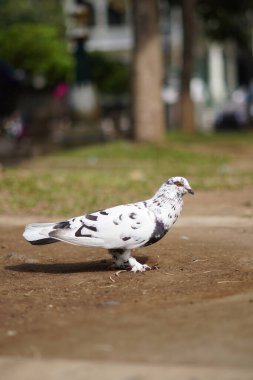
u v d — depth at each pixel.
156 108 25.69
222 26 42.25
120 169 20.39
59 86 36.47
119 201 14.12
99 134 28.47
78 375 4.88
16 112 32.09
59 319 6.41
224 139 31.17
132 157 23.28
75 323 6.25
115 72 44.38
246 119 47.00
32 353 5.45
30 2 47.31
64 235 7.64
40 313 6.65
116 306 6.77
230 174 19.36
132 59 25.75
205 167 21.22
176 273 8.06
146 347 5.46
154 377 4.79
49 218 12.55
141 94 25.64
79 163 22.12
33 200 14.32
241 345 5.41
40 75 40.69
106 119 44.06
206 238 10.30
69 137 28.20
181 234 10.64
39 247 9.88
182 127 34.69
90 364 5.09
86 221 7.72
